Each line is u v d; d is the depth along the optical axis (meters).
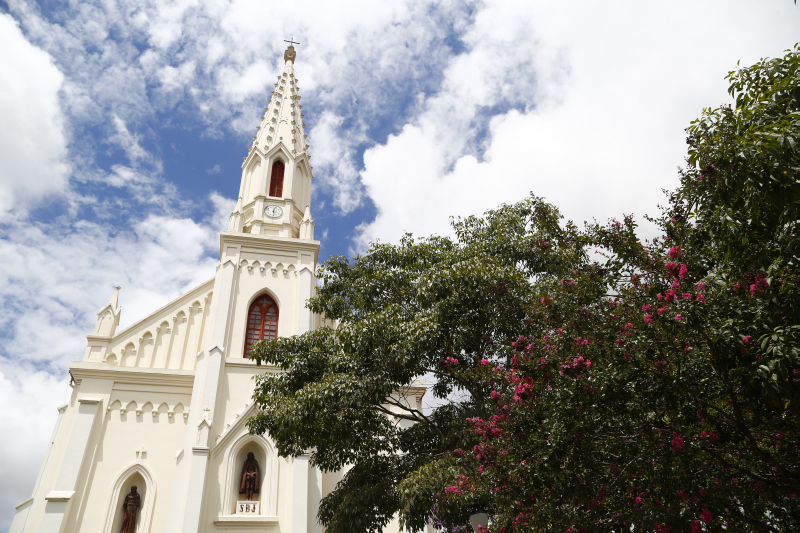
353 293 19.30
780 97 8.57
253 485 25.69
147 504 25.81
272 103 43.16
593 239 11.45
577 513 9.43
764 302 7.94
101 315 31.11
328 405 15.13
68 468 25.47
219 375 27.77
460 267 15.79
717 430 8.45
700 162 8.95
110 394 28.33
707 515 8.12
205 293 33.09
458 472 12.94
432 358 15.91
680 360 8.57
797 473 8.48
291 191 37.41
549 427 9.43
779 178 7.46
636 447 9.07
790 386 7.09
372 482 16.56
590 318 9.62
